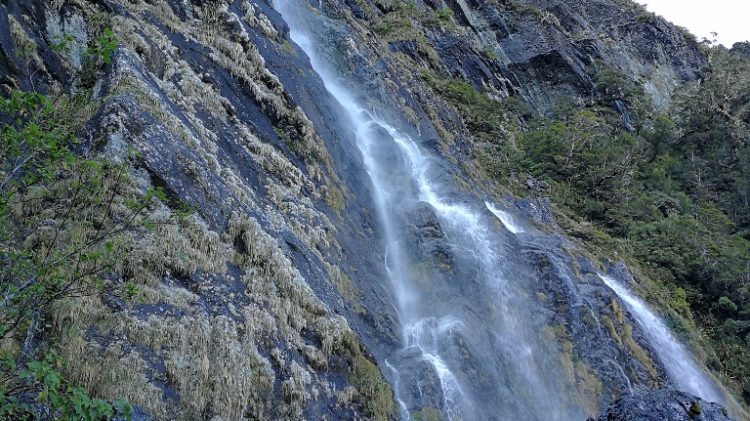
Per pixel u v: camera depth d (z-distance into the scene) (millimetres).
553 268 21172
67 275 7914
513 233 23219
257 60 16906
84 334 8055
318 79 21234
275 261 11328
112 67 12008
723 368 28578
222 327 9539
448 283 17422
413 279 17172
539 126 41438
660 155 48062
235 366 9273
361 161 20078
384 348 13664
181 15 16062
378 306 14664
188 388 8562
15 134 6684
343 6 32656
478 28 50938
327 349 11172
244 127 14648
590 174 36250
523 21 54500
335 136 19266
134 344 8398
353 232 16453
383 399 11469
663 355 23938
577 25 64000
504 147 34531
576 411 17094
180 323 9023
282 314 10766
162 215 9938
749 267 34250
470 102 36188
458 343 15312
